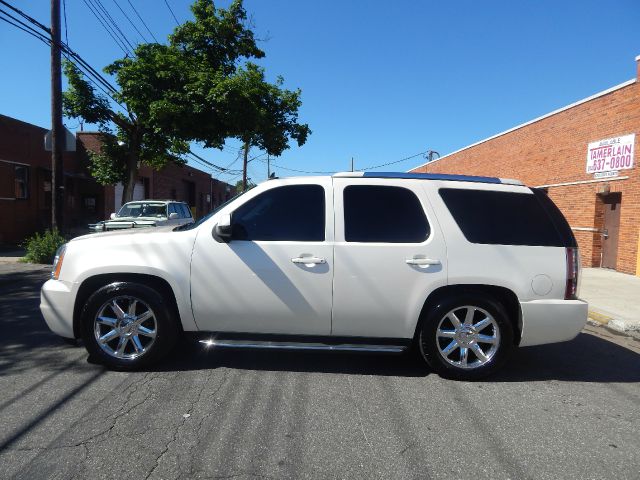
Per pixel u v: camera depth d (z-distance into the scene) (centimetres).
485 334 477
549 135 1661
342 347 467
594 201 1409
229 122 1616
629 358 577
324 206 474
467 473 310
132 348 486
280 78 1973
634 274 1248
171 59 1611
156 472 300
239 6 1803
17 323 659
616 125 1313
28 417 370
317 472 306
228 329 474
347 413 391
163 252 468
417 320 467
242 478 297
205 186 4622
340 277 459
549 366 535
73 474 296
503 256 466
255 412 388
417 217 473
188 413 382
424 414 395
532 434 366
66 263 478
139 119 1661
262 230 472
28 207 1855
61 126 1377
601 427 382
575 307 468
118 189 2489
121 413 379
